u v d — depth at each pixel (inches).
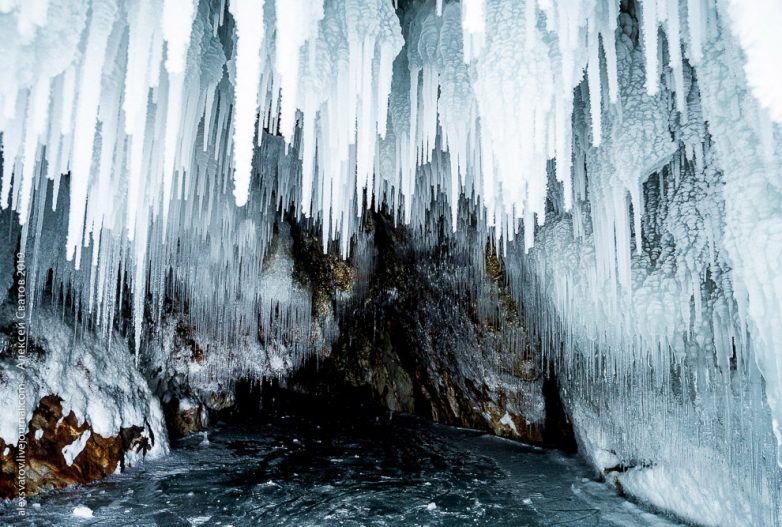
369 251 435.8
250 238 344.8
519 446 331.0
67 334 252.1
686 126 169.6
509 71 144.7
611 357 214.2
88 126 121.4
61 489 217.9
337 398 520.4
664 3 124.2
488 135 160.2
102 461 242.8
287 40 114.7
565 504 222.5
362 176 169.2
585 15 134.3
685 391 185.3
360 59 151.9
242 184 120.4
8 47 98.5
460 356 377.4
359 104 171.8
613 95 145.1
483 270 332.8
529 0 130.3
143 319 345.4
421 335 418.6
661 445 200.8
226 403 416.5
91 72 119.7
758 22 80.5
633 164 175.2
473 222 318.3
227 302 393.4
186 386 382.3
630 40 178.2
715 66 137.7
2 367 214.7
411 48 197.0
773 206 126.4
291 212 414.9
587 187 207.0
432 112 190.9
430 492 243.4
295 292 435.5
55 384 233.1
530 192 158.4
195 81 162.1
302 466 287.9
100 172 143.6
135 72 123.4
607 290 200.4
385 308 455.8
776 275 125.1
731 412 167.5
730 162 135.6
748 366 159.0
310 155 155.1
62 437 227.8
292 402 500.1
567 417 304.2
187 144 165.0
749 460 161.3
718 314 168.4
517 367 335.9
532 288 270.2
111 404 257.4
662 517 199.9
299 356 460.8
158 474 255.3
